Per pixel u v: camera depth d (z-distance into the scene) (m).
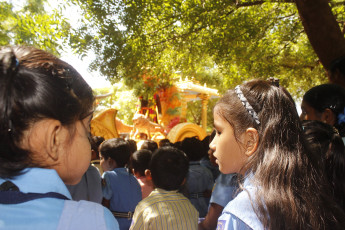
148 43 7.26
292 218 0.93
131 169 3.83
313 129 1.60
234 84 9.72
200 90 11.76
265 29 8.12
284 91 1.17
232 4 6.64
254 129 1.10
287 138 1.07
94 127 5.85
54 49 5.23
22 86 0.71
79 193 2.41
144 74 8.18
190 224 2.17
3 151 0.72
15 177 0.73
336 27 4.89
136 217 2.20
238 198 1.04
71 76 0.81
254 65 8.63
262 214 0.95
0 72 0.72
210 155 3.16
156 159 2.31
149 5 6.41
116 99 22.72
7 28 5.91
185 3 6.64
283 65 11.04
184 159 2.34
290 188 0.98
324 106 1.96
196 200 3.24
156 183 2.29
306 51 10.95
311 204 0.97
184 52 7.77
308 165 1.06
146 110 11.03
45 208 0.73
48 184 0.75
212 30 6.79
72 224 0.73
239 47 7.21
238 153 1.15
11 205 0.71
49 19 5.38
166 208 2.16
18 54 0.77
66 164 0.83
